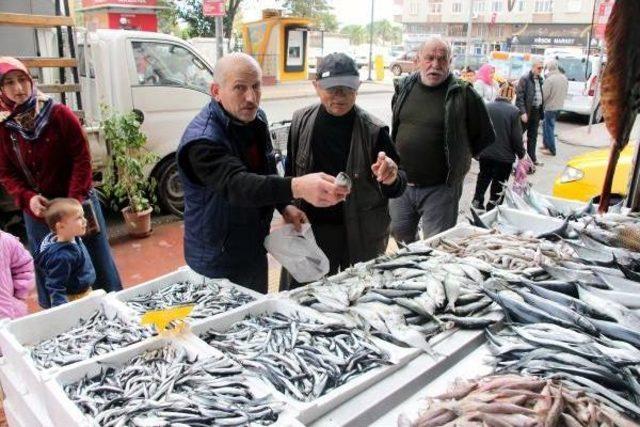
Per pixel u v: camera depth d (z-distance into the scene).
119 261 5.17
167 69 6.14
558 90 10.04
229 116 2.41
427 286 2.27
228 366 1.80
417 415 1.61
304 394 1.72
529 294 2.20
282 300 2.29
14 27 5.48
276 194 2.10
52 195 3.52
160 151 6.18
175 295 2.48
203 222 2.51
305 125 3.09
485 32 35.19
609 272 2.40
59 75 5.45
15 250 3.05
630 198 3.36
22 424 2.07
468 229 3.20
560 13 31.00
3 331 2.16
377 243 3.13
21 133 3.31
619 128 1.80
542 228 3.34
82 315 2.41
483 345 2.04
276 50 19.92
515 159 6.03
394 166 2.62
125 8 10.51
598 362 1.75
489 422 1.42
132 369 1.85
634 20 1.64
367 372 1.78
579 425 1.45
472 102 3.76
